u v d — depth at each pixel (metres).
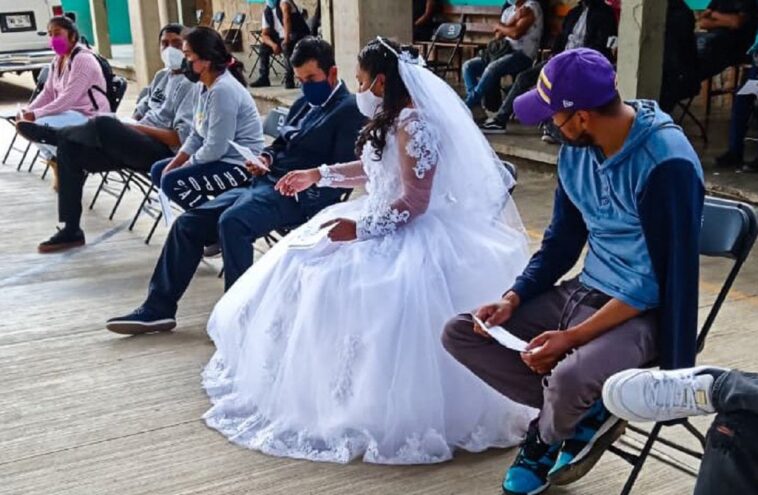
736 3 6.20
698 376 1.63
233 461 2.66
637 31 5.71
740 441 1.52
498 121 7.19
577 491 2.46
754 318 3.66
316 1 10.98
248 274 3.21
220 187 4.09
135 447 2.76
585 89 2.06
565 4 7.90
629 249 2.18
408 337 2.62
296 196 3.60
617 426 2.20
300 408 2.77
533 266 2.50
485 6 9.07
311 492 2.49
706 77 6.32
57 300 4.10
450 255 2.74
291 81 9.98
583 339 2.18
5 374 3.29
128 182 5.64
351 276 2.70
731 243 2.25
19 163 7.03
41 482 2.57
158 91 5.19
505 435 2.75
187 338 3.62
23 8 10.84
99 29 13.90
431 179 2.73
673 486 2.48
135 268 4.57
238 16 12.43
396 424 2.63
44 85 6.39
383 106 2.76
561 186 2.41
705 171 5.64
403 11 7.67
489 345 2.42
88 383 3.21
